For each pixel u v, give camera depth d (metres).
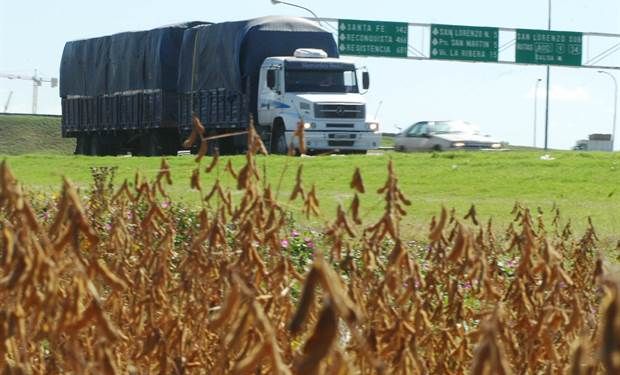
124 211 8.26
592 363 4.05
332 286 3.61
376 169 56.16
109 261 7.19
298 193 6.48
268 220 6.36
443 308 6.97
